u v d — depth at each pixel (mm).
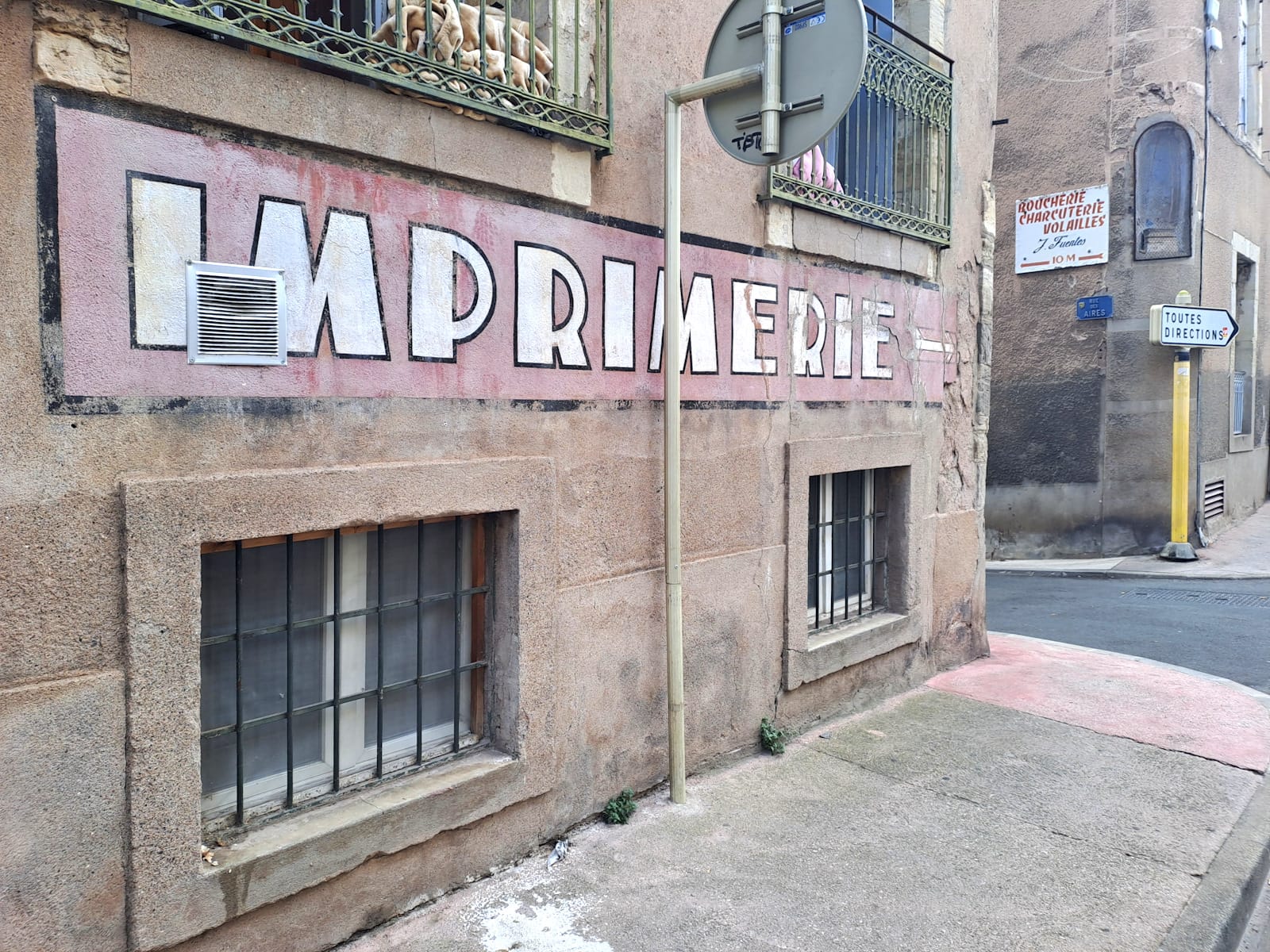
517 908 3115
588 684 3678
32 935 2256
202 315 2514
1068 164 11633
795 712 4836
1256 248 13727
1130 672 6195
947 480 6156
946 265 6008
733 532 4391
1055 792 4191
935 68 5789
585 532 3639
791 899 3227
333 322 2811
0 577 2189
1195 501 11539
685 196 4047
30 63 2203
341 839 2834
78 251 2293
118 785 2381
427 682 3381
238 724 2770
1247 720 5191
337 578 2967
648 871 3387
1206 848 3682
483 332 3227
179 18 2377
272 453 2680
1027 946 2984
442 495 3061
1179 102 10930
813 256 4840
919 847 3635
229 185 2570
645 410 3883
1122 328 11383
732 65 3645
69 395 2287
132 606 2369
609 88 3516
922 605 5848
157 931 2443
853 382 5184
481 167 3154
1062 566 11242
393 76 2818
